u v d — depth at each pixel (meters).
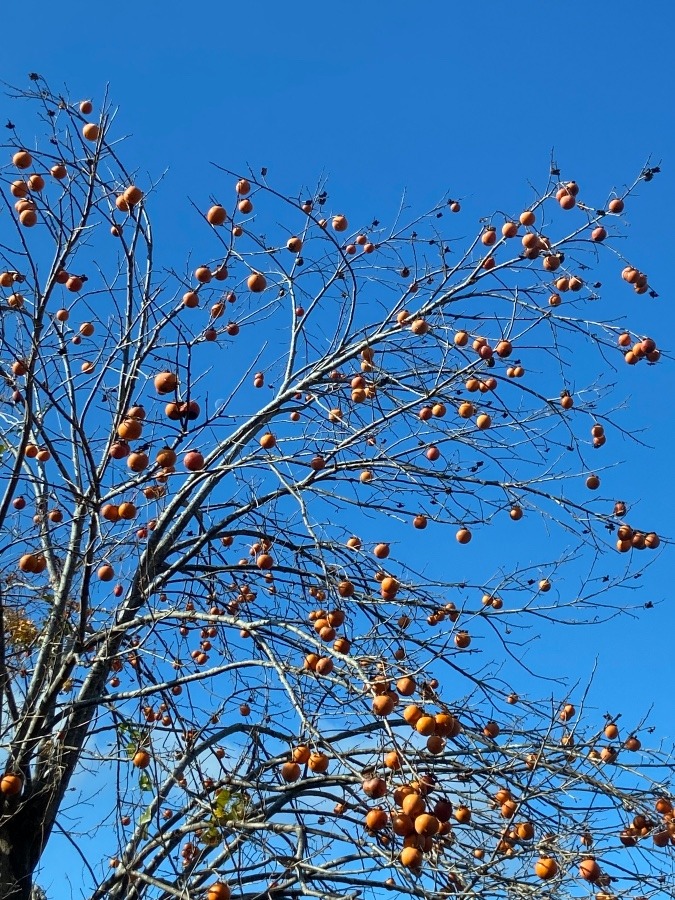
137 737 6.14
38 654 7.15
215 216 6.81
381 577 6.59
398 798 4.70
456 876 4.94
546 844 5.44
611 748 6.33
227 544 8.36
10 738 6.63
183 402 6.27
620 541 7.29
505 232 7.10
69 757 6.61
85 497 6.35
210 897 5.48
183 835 6.19
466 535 7.32
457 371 7.37
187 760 5.87
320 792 6.36
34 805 6.41
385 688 5.06
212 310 7.29
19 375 7.70
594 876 5.50
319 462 7.53
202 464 6.16
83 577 6.45
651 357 6.97
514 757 6.12
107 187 6.95
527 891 5.21
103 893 6.17
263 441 7.13
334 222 7.50
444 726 5.02
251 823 5.80
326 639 5.73
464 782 6.19
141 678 6.65
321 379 7.66
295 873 5.93
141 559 6.88
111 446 6.68
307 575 7.30
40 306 6.36
